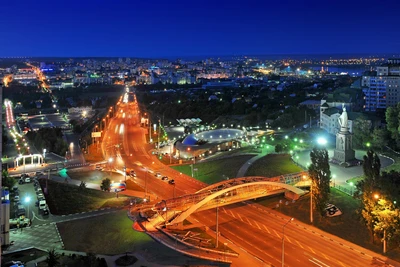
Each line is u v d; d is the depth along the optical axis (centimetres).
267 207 15875
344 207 15112
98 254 12050
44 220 14600
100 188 19100
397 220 11625
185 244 12538
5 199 13400
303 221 14425
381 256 11794
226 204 15275
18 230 13738
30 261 11456
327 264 11438
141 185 19475
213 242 12912
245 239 13138
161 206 14225
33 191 17888
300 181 16875
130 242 12700
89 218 14750
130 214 15038
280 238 13150
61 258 11538
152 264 11269
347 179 17900
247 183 14888
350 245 12531
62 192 17725
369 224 12425
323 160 14250
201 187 18900
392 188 11969
